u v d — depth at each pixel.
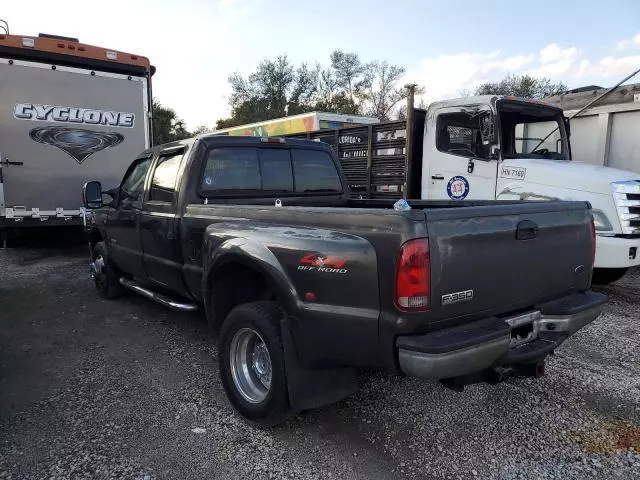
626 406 3.79
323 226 3.07
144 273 5.57
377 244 2.76
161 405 3.81
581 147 9.82
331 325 2.97
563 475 2.94
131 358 4.76
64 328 5.68
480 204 4.25
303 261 3.09
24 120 9.38
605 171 6.67
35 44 9.27
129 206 5.74
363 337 2.85
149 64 10.50
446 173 7.92
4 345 5.12
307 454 3.16
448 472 2.97
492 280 2.96
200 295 4.42
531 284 3.22
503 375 3.07
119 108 10.30
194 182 4.57
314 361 3.13
